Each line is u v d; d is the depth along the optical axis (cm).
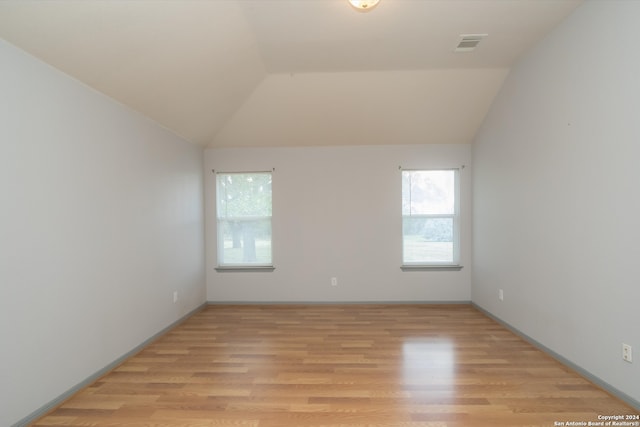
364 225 525
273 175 529
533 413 229
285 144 525
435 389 263
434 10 286
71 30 229
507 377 281
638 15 225
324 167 527
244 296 532
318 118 479
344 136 509
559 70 308
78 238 270
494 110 439
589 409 233
